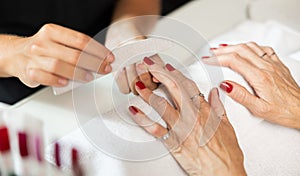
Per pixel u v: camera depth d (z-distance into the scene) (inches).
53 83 23.4
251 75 25.5
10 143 19.0
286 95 25.3
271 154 24.3
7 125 19.6
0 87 29.5
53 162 21.4
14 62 24.1
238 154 23.1
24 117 20.1
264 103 24.8
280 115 25.0
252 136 24.6
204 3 32.8
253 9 32.9
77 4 31.5
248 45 27.3
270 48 27.6
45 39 23.2
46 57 23.1
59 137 23.1
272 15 33.4
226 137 23.2
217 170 22.6
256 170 23.6
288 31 31.7
